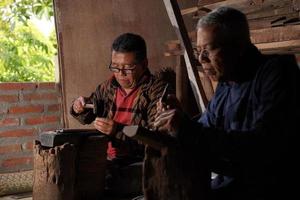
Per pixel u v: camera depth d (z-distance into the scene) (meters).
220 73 1.96
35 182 2.89
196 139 1.79
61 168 2.80
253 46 2.00
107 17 4.61
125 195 3.09
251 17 3.56
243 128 1.95
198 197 1.88
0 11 6.11
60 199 2.81
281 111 1.82
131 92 3.24
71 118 4.50
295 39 3.20
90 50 4.57
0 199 3.94
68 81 4.50
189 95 4.06
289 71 1.89
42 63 6.39
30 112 4.40
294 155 1.91
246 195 1.94
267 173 1.90
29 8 6.14
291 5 3.27
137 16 4.68
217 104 2.12
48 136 2.90
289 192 1.92
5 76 6.04
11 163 4.32
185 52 3.69
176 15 3.67
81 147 2.93
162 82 3.21
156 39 4.72
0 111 4.27
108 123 2.99
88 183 2.96
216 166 1.96
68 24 4.50
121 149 3.19
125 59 3.12
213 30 1.89
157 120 1.82
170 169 1.87
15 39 6.30
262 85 1.89
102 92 3.37
